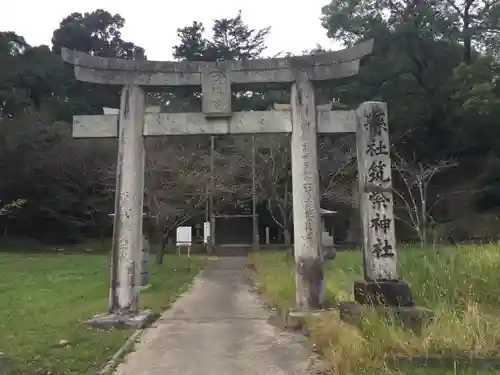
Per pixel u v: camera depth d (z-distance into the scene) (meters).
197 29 44.56
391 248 8.91
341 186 27.83
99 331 8.74
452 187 32.81
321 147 26.27
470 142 32.91
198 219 45.41
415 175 27.77
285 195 25.70
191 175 26.11
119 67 10.16
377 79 31.88
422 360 5.98
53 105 42.91
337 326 7.60
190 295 14.70
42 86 44.75
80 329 8.84
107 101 45.09
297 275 9.77
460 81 30.19
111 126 10.14
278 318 10.45
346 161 25.80
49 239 40.53
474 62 30.55
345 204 31.05
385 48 31.44
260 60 10.23
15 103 39.88
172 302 13.12
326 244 21.88
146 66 10.20
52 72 45.34
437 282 9.30
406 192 31.16
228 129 10.12
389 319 7.30
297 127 10.01
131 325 9.21
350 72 10.10
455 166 33.22
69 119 42.44
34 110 40.53
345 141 26.70
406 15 30.94
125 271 9.61
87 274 19.80
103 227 40.12
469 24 34.06
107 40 53.50
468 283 9.13
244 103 32.59
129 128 10.01
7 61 42.59
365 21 31.12
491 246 12.02
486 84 28.08
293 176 10.01
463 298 8.52
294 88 10.16
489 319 7.06
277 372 6.45
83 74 10.05
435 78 31.81
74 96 44.94
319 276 9.69
